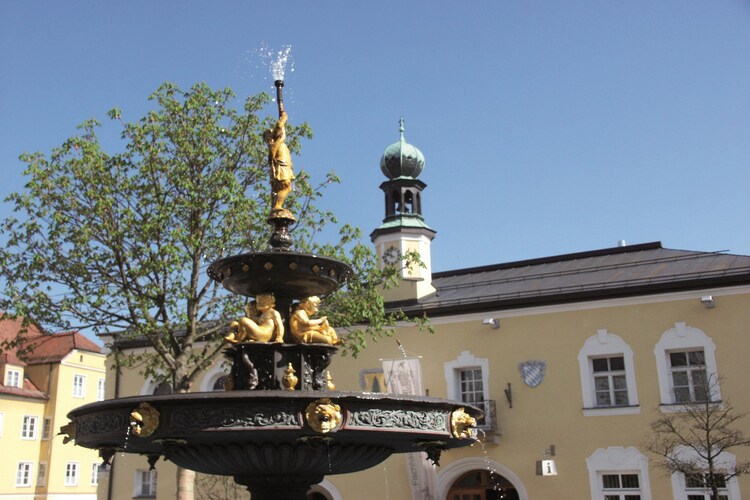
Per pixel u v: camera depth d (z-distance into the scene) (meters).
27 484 44.75
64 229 16.98
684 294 23.89
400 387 26.64
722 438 20.89
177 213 17.56
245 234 17.78
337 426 6.43
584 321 25.12
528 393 25.33
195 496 28.92
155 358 19.17
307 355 7.59
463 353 26.66
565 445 24.39
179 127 17.88
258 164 18.70
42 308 16.88
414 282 29.64
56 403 46.53
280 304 7.85
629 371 24.11
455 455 25.72
